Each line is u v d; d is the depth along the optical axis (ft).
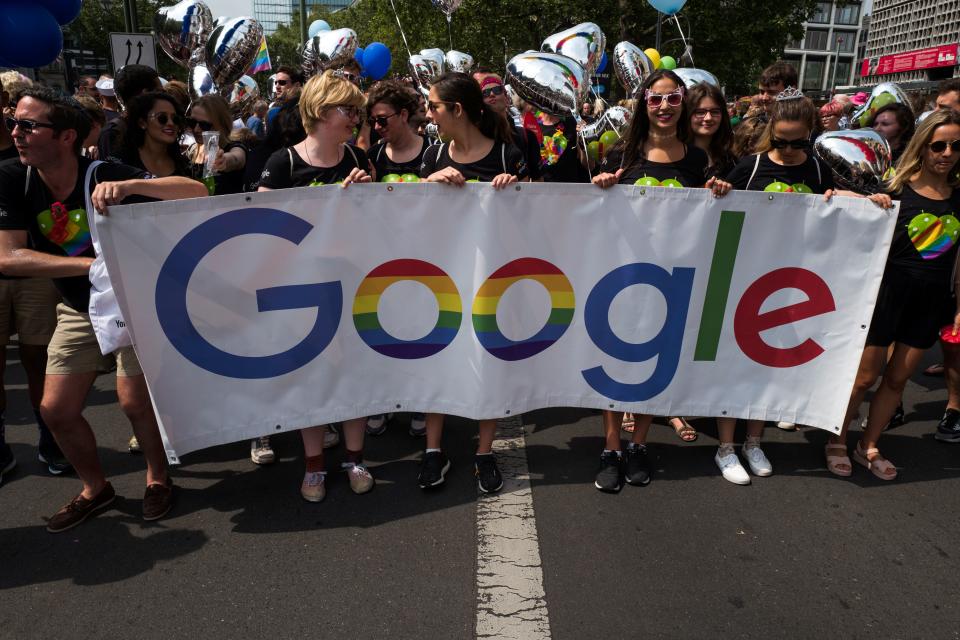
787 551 8.56
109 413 13.30
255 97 19.03
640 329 10.09
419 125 15.25
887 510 9.59
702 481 10.41
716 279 9.94
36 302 10.11
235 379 9.27
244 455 11.32
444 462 10.52
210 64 15.19
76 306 8.59
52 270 8.11
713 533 8.95
